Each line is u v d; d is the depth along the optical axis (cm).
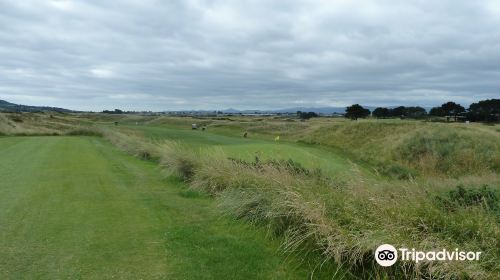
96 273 464
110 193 913
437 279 396
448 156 2852
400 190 631
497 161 2711
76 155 1758
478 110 7831
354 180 688
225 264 494
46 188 953
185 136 4519
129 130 4922
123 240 578
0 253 521
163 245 559
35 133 3834
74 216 703
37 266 482
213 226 654
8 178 1091
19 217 691
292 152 1789
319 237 511
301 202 573
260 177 798
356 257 452
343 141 4047
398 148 3192
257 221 656
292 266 490
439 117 8156
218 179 897
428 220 498
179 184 1041
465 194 662
